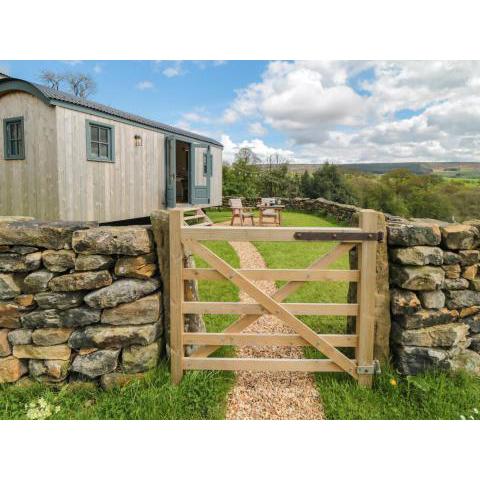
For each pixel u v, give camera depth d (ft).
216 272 8.73
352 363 8.89
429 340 8.90
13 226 8.41
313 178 74.49
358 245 8.71
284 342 8.96
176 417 7.84
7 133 23.25
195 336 8.93
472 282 9.28
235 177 72.43
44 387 8.50
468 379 8.73
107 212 26.04
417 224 9.30
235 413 8.02
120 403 8.05
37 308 8.60
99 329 8.50
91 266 8.34
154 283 9.05
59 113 21.27
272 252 23.50
